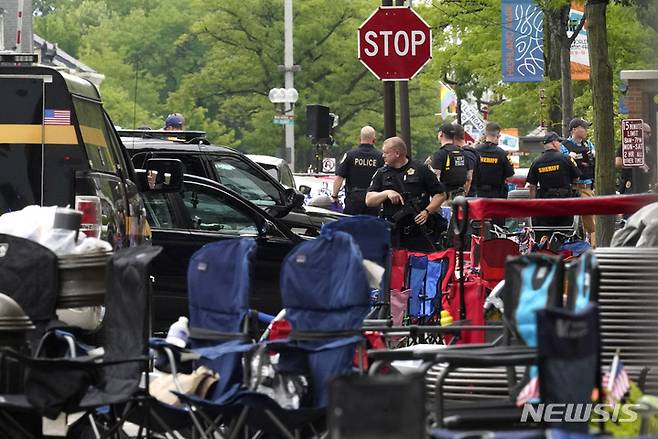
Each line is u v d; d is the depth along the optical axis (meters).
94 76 29.81
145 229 30.38
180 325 21.25
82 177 26.88
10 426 17.86
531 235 40.16
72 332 20.06
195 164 41.41
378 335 20.28
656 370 19.38
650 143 48.56
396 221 35.56
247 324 19.08
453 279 27.86
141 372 18.00
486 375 19.36
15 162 26.91
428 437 13.48
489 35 88.44
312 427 18.41
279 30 172.00
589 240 44.97
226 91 175.50
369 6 172.38
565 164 47.81
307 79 172.88
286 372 18.80
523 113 90.38
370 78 173.00
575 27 73.88
